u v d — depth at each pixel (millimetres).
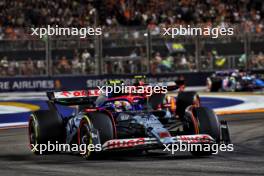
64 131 36344
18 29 101812
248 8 124875
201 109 32250
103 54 95750
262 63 100688
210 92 90375
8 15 107688
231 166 27891
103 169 27828
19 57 93500
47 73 93312
